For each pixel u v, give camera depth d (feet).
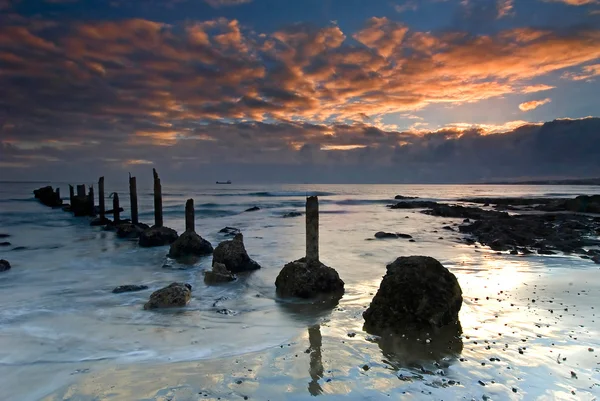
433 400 19.36
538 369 22.71
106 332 31.42
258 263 60.23
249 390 20.72
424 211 175.42
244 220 136.56
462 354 25.13
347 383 21.36
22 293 45.09
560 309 34.88
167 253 73.87
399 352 25.75
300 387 20.98
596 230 94.73
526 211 174.09
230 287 46.29
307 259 43.80
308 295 40.88
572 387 20.52
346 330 30.68
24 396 21.03
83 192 165.99
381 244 79.46
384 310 31.30
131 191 109.50
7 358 26.25
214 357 25.68
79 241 92.32
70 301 41.27
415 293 30.73
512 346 26.32
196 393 20.53
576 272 51.16
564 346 26.21
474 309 34.88
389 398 19.65
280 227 114.73
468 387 20.65
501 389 20.36
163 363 24.80
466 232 100.37
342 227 114.32
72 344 28.81
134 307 38.78
